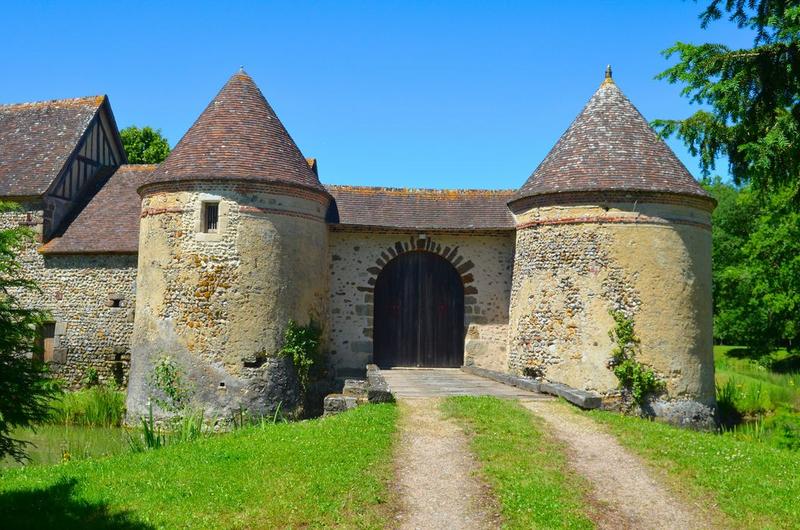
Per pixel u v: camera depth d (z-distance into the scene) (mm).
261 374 13656
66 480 7684
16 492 7344
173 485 7312
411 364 16578
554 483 7355
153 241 14234
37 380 8211
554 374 13227
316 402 14734
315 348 14578
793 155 8766
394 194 17016
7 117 19562
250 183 13906
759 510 6734
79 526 6395
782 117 8289
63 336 16688
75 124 18875
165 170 14250
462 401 10719
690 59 8773
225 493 7027
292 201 14391
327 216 16062
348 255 16500
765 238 26203
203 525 6359
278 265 14031
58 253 16781
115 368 16406
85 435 13469
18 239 8344
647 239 13031
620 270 12953
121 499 7012
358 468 7645
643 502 7008
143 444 11352
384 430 9047
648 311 12859
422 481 7434
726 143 10055
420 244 16594
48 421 8992
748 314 28438
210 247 13750
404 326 16688
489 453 8227
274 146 14617
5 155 18281
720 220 33844
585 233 13211
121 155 20641
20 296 16906
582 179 13336
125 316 16484
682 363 12930
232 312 13617
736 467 7875
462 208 16797
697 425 12844
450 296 16812
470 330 16328
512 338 14664
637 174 13234
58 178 17469
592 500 7031
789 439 9867
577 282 13164
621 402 12664
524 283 14211
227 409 13422
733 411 15586
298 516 6523
